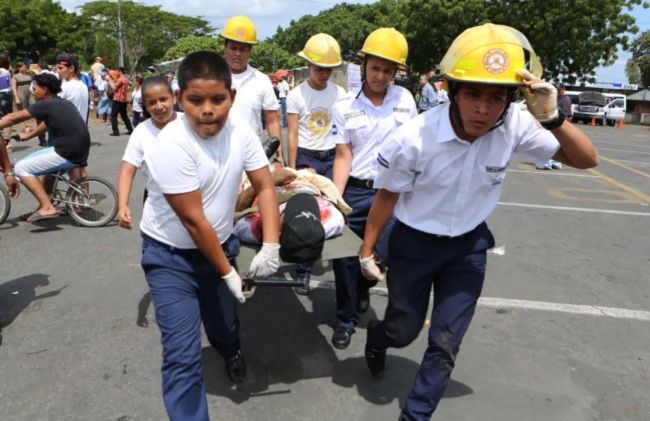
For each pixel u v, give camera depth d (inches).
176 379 90.0
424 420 94.8
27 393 115.7
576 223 264.7
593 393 120.9
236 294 91.6
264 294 169.6
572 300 170.7
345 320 137.9
